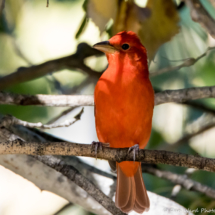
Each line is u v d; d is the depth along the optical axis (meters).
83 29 11.41
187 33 13.46
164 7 10.91
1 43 14.58
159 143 13.80
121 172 10.89
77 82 14.94
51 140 11.51
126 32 10.73
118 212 9.72
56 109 14.20
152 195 11.14
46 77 14.14
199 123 14.16
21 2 14.47
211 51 13.55
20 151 8.49
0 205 15.95
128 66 10.28
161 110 14.01
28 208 16.08
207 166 8.29
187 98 11.60
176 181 11.94
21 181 16.59
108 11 10.77
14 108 13.59
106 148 8.85
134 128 10.03
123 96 9.81
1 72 14.60
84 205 11.18
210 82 13.82
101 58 15.17
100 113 10.05
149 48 11.21
